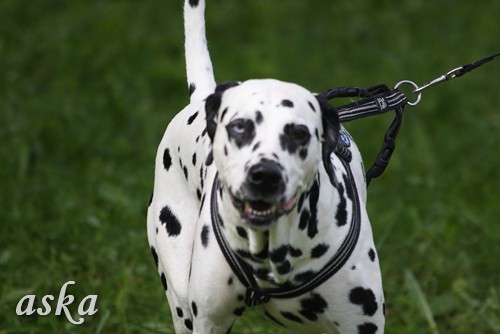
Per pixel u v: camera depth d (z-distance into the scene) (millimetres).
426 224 12016
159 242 8445
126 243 11344
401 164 13969
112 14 19422
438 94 16484
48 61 17547
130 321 10031
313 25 19672
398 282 11062
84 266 10977
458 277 11086
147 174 13508
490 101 16547
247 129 6789
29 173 13602
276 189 6602
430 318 10133
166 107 16062
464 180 13617
